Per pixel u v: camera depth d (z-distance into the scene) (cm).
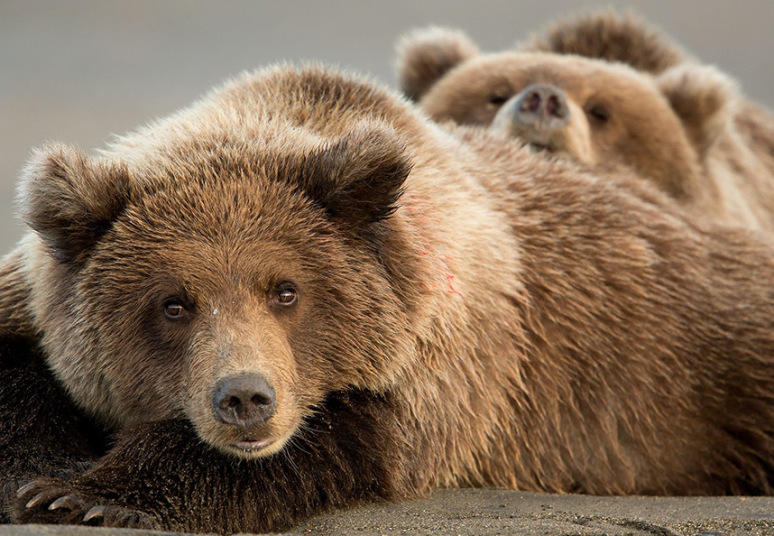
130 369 951
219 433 899
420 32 1988
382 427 995
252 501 934
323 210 971
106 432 1034
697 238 1280
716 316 1221
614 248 1209
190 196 955
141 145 1048
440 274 1017
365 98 1140
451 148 1183
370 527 930
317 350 961
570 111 1558
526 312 1140
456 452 1088
